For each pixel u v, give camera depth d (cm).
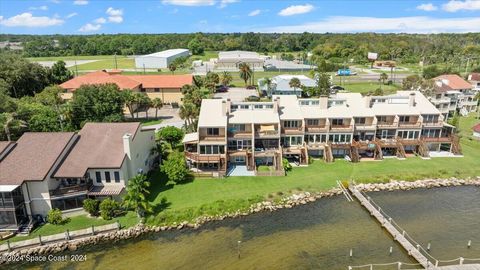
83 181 4484
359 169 5769
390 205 4809
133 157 4828
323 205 4809
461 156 6312
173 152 5825
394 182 5378
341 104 6500
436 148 6556
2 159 4366
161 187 5125
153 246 3941
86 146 4772
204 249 3878
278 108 6278
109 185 4566
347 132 6122
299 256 3731
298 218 4497
